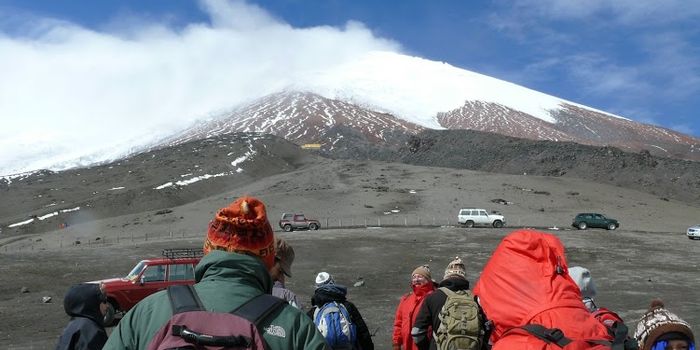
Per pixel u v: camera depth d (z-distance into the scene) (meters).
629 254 45.44
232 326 2.30
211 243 2.67
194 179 153.50
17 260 37.53
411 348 6.78
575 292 3.59
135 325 2.41
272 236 2.79
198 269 2.63
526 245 3.68
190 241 52.97
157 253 43.16
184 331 2.22
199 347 2.22
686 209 90.12
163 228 81.50
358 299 24.89
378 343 15.57
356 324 6.29
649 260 42.22
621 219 80.25
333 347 5.99
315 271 34.97
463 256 42.53
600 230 63.66
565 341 3.27
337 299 6.31
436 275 34.44
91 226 88.81
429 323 5.83
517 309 3.53
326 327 6.04
